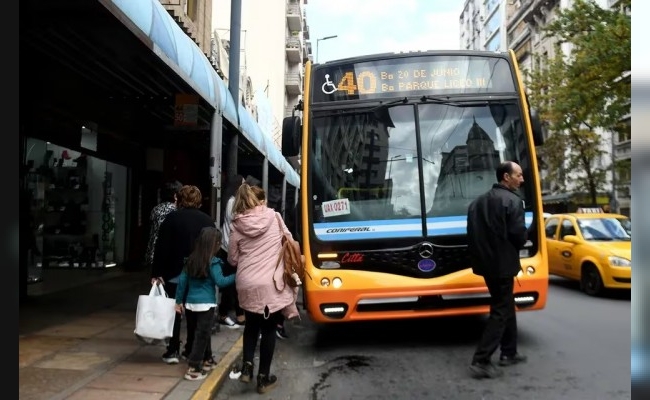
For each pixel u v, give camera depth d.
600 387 5.09
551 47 43.22
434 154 6.51
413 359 6.12
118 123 10.99
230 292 7.54
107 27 5.44
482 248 5.34
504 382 5.26
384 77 6.74
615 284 10.14
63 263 11.13
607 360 5.98
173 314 5.27
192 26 13.77
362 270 6.22
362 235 6.28
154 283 5.46
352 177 6.47
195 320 5.55
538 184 6.47
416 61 6.77
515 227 5.21
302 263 5.14
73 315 7.91
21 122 8.72
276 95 40.81
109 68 7.41
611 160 29.81
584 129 28.31
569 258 11.56
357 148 6.56
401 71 6.75
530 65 49.00
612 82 18.89
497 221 5.26
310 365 6.03
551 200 35.75
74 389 4.75
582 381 5.26
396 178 6.45
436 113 6.63
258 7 39.94
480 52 6.87
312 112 6.68
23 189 8.95
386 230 6.28
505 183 5.44
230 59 10.51
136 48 6.19
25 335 6.67
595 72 18.53
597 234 11.48
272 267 5.00
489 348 5.36
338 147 6.57
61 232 11.04
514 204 5.25
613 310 9.12
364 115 6.66
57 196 10.85
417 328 7.66
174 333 5.66
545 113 28.48
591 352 6.32
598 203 31.59
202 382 5.04
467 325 7.75
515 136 6.60
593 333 7.32
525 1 50.53
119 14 5.03
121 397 4.57
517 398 4.83
